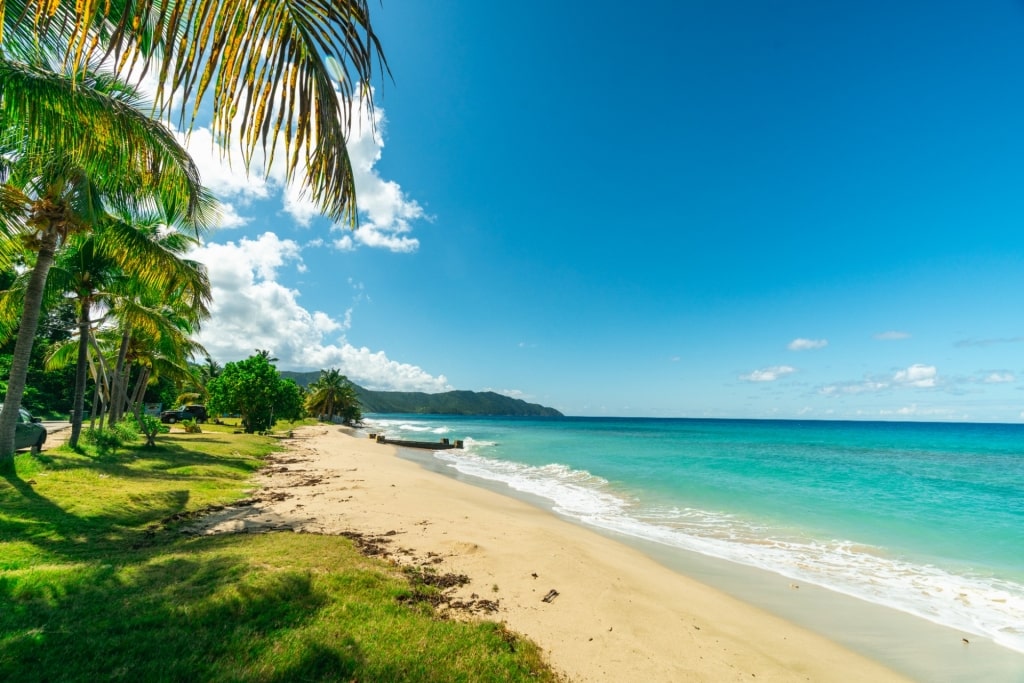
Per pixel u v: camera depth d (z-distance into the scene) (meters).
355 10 2.17
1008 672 5.44
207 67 1.93
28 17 4.29
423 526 9.36
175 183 7.58
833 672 5.29
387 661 4.13
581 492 17.56
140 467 12.81
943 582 8.27
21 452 12.70
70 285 13.56
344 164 2.37
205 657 3.84
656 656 5.15
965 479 21.53
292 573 5.68
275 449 23.83
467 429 87.12
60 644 3.79
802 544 10.62
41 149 7.52
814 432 81.75
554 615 5.82
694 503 15.49
